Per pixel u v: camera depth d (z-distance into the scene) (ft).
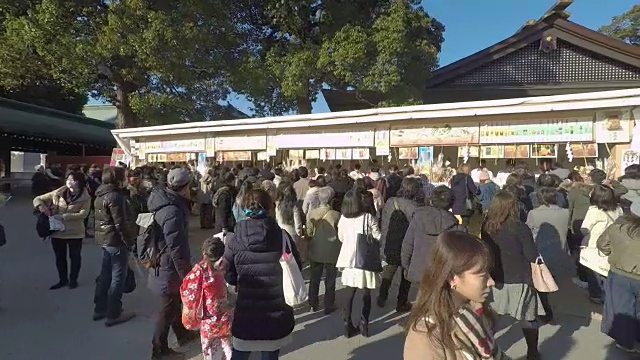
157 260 14.15
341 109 62.95
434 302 5.54
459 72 50.93
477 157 36.32
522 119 30.50
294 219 20.51
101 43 50.31
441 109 32.22
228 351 12.78
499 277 13.65
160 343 14.24
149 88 59.72
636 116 26.61
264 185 20.42
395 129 35.60
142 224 14.43
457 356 5.33
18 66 54.08
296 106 66.13
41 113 82.43
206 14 56.13
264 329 10.64
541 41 48.06
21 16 52.19
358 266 16.21
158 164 49.49
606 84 46.55
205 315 12.69
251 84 58.44
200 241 35.09
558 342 15.94
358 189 17.28
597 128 27.81
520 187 21.80
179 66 53.42
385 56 49.08
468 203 27.48
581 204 21.77
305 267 27.30
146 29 50.88
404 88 49.73
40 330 16.92
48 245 32.60
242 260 10.84
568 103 27.55
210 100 63.41
